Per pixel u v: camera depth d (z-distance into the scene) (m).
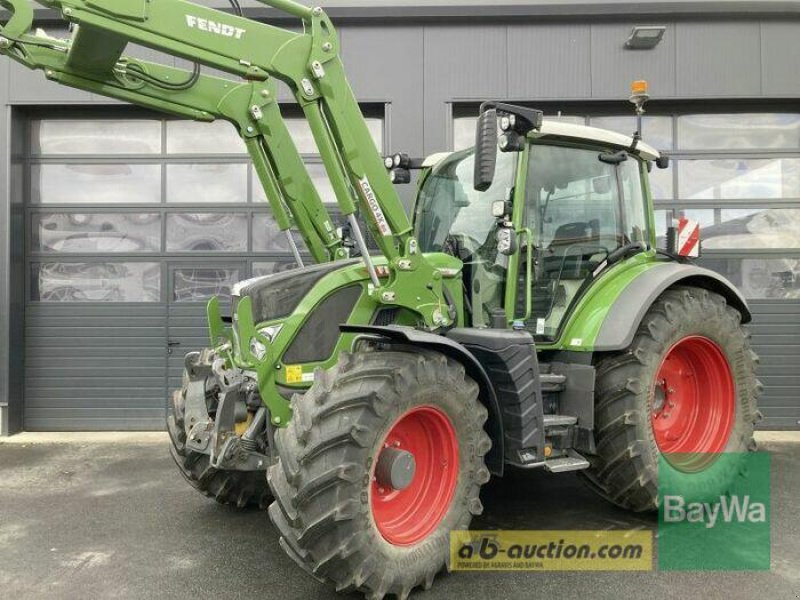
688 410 4.20
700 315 3.91
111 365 6.68
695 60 6.55
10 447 5.95
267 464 3.12
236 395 3.11
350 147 3.20
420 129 6.57
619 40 6.55
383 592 2.68
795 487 4.52
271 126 3.75
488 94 6.56
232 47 3.01
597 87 6.55
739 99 6.59
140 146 6.73
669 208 6.77
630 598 2.86
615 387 3.62
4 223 6.43
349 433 2.60
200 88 3.59
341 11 6.43
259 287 3.20
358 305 3.31
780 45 6.54
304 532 2.56
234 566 3.26
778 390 6.61
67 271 6.71
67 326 6.67
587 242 4.03
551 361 3.89
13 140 6.52
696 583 3.01
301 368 3.16
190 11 2.92
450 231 4.04
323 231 4.00
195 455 3.84
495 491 4.45
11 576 3.15
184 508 4.19
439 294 3.47
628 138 4.12
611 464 3.65
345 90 3.22
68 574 3.17
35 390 6.66
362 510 2.62
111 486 4.70
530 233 3.58
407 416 2.95
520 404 3.17
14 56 3.11
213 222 6.75
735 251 6.71
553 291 3.87
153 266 6.72
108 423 6.66
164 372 6.70
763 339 6.65
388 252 3.28
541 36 6.55
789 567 3.19
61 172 6.72
